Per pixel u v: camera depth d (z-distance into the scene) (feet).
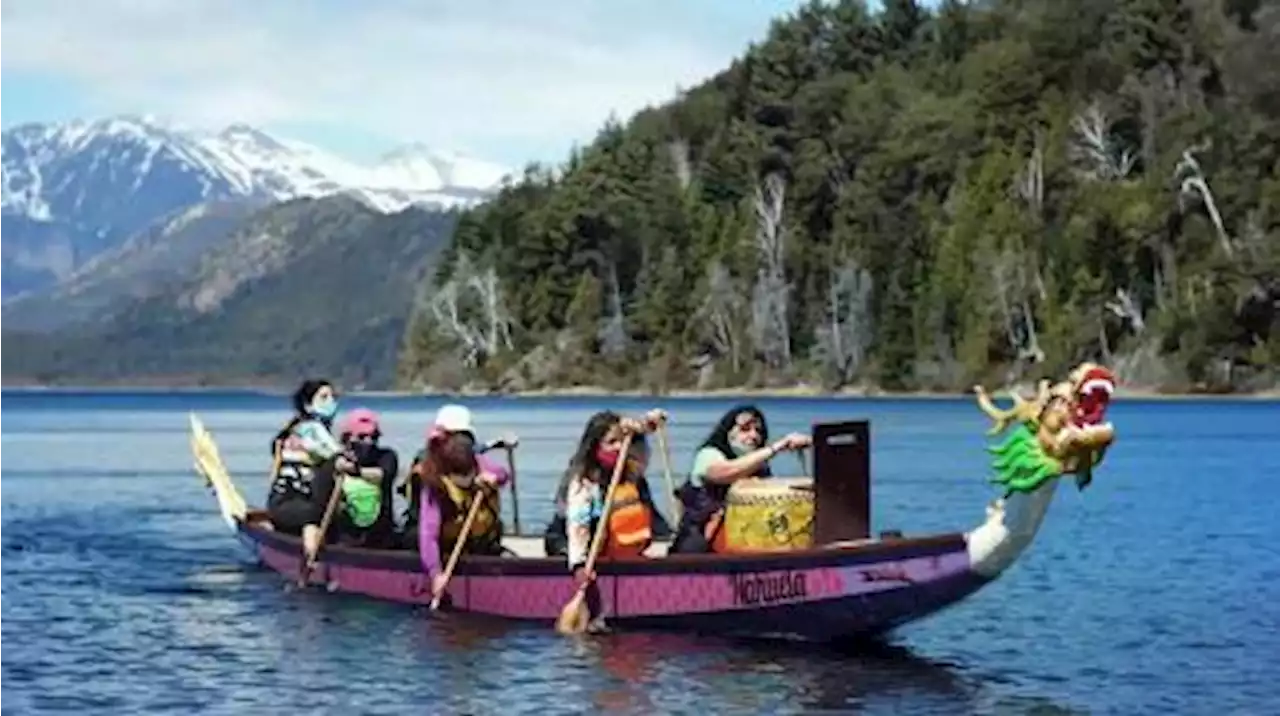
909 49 613.93
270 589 81.00
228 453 224.12
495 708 55.52
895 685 59.06
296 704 55.98
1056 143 463.83
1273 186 421.18
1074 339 422.82
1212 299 410.52
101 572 88.99
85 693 57.67
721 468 65.87
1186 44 485.56
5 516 123.24
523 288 581.12
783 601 62.90
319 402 82.79
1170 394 409.08
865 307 488.02
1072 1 516.32
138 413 473.67
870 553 60.85
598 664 61.72
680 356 528.22
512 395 562.25
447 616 71.36
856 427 63.00
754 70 598.34
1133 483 155.53
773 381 502.38
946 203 489.67
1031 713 55.36
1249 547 100.63
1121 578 85.87
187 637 68.13
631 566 66.39
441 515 71.67
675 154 616.80
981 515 121.80
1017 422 58.23
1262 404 384.88
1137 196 428.56
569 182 588.09
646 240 558.97
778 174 561.43
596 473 67.36
